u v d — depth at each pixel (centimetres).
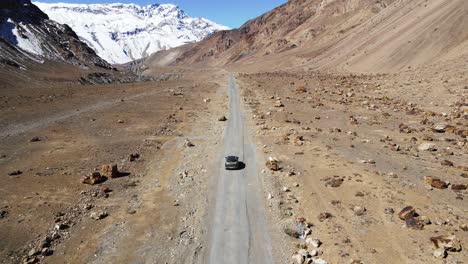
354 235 2402
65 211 2781
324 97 7112
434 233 2327
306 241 2394
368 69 9781
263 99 7412
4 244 2338
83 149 4234
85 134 4903
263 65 19288
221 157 4003
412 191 2878
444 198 2734
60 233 2505
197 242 2445
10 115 5681
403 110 5506
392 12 13100
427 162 3431
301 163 3669
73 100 7456
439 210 2577
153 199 3033
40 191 3077
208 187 3250
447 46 7994
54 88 9288
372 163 3488
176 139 4766
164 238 2483
